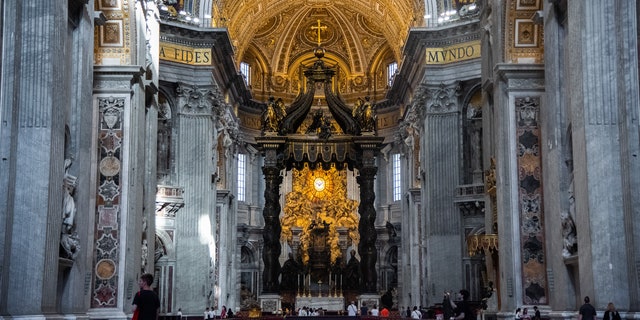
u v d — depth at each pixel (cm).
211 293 3569
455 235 3403
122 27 1995
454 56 3488
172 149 3550
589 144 1364
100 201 1955
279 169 3609
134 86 2038
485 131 2300
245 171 4934
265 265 3581
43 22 1391
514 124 1970
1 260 1324
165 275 3447
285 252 4972
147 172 2350
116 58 2003
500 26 2005
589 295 1359
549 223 1850
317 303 4331
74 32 1658
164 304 3431
